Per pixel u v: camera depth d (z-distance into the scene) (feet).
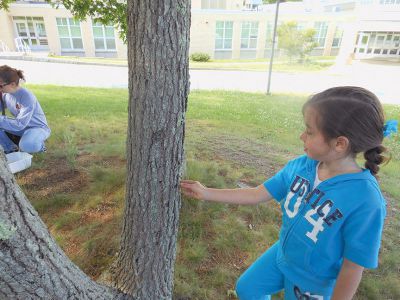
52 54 70.69
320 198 4.17
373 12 76.28
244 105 28.50
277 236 9.05
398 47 85.40
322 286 4.53
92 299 4.78
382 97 37.17
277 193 5.18
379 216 3.78
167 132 4.66
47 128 13.05
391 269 8.16
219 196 5.36
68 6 13.62
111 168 12.03
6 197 3.23
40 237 3.72
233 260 8.13
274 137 19.03
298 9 99.76
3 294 3.48
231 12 79.87
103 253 7.79
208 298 6.95
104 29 74.08
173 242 5.72
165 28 4.13
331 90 3.91
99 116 20.06
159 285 5.86
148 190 4.99
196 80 46.70
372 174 4.02
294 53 76.54
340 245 4.11
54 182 10.96
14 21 73.15
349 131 3.66
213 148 15.85
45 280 3.79
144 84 4.37
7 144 12.78
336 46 92.58
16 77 11.94
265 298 5.70
